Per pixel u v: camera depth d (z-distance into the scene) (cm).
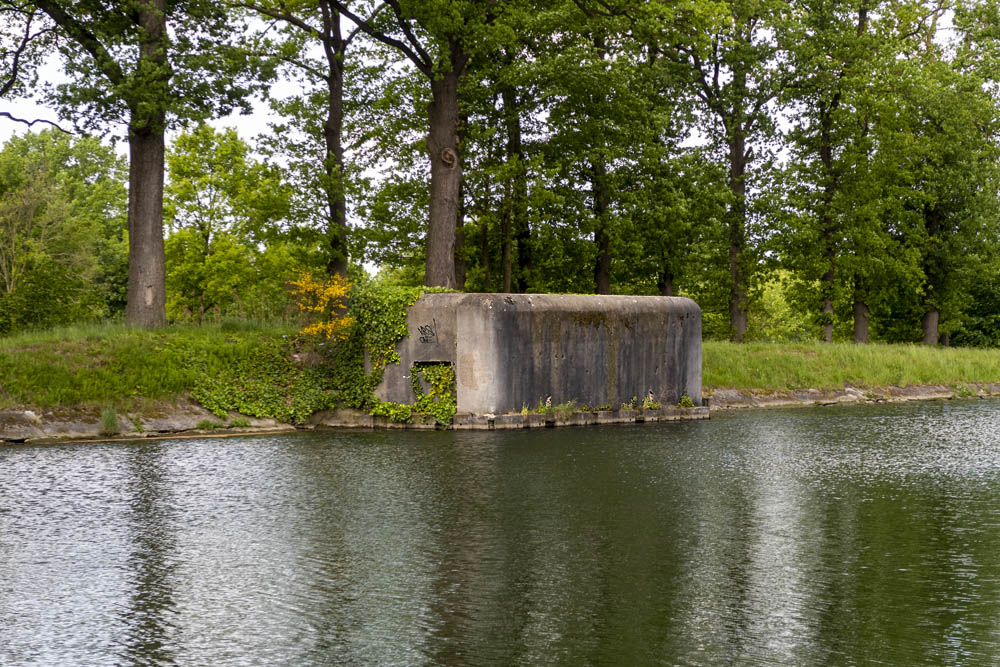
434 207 2986
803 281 4519
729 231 4097
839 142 4200
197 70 2617
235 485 1731
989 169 4434
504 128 3500
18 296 3116
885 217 4519
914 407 3262
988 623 1051
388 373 2553
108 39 2616
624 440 2328
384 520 1484
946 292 4750
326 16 3256
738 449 2200
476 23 2861
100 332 2538
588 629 1034
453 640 1004
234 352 2553
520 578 1204
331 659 955
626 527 1449
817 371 3575
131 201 2744
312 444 2219
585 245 3712
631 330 2745
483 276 3847
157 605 1104
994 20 4616
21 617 1063
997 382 3934
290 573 1220
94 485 1714
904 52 4244
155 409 2353
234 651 975
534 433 2441
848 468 1959
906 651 971
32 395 2252
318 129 3291
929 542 1372
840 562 1273
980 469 1955
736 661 949
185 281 4441
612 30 3128
